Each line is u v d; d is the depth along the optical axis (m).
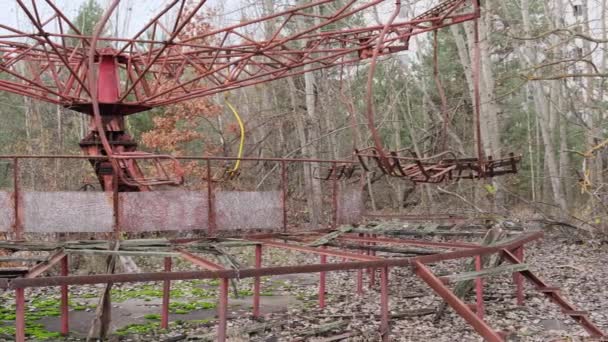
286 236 10.84
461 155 24.52
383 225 12.20
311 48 12.89
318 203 22.23
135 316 11.09
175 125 24.34
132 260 16.17
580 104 22.11
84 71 11.65
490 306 11.27
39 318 11.09
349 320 10.34
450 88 31.39
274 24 23.92
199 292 13.62
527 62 25.08
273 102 28.20
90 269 15.24
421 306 11.39
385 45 11.61
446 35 34.75
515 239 10.20
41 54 13.67
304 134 24.72
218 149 25.28
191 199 9.65
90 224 9.16
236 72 11.98
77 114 26.62
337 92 26.94
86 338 9.34
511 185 28.88
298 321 10.30
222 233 14.34
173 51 13.98
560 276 14.12
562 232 19.50
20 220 9.07
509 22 21.75
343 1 26.70
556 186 22.61
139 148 26.50
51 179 18.42
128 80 12.39
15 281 6.05
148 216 9.39
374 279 13.87
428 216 14.44
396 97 27.81
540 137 37.16
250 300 12.46
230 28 11.23
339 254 8.48
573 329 9.69
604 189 18.62
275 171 25.94
